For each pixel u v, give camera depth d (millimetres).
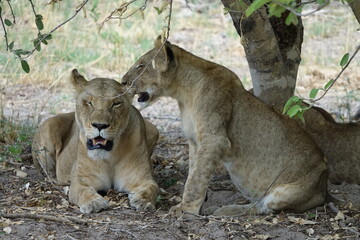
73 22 23609
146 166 11352
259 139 10461
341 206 10641
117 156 11188
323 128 12539
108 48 22672
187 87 10602
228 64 22531
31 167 13234
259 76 12164
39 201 10906
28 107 17750
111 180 11359
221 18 27469
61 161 12266
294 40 12562
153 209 10477
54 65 20891
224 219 9938
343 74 21000
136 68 10922
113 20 24766
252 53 11922
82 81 11078
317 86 20062
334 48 23859
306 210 10336
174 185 12141
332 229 9711
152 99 10898
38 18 9219
